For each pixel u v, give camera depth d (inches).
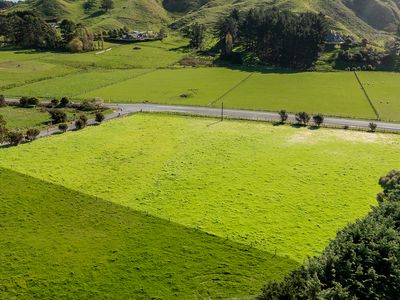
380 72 6195.9
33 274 1603.1
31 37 7775.6
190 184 2415.1
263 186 2391.7
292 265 1690.5
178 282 1577.3
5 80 5241.1
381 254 1326.3
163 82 5428.2
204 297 1503.4
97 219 2009.1
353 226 1485.0
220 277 1609.3
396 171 2410.2
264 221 2026.3
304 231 1946.4
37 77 5502.0
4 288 1526.8
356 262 1289.4
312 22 6825.8
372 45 7337.6
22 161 2684.5
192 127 3474.4
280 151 2928.2
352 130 3408.0
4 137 2950.3
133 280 1582.2
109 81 5418.3
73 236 1857.8
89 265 1663.4
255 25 7204.7
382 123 3629.4
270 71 6304.1
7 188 2287.2
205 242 1840.6
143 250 1766.7
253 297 1489.9
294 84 5413.4
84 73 5954.7
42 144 3009.4
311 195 2289.6
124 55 7234.3
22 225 1927.9
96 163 2696.9
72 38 7642.7
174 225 1973.4
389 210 1578.5
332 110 4104.3
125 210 2105.1
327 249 1411.2
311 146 3026.6
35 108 4013.3
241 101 4448.8
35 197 2202.3
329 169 2632.9
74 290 1525.6
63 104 4128.9
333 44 7160.4
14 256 1700.3
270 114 3917.3
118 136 3225.9
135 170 2603.3
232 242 1846.7
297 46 6771.7
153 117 3759.8
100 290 1528.1
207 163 2719.0
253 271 1648.6
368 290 1225.4
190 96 4630.9
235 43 7667.3
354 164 2706.7
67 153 2851.9
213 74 6018.7
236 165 2684.5
